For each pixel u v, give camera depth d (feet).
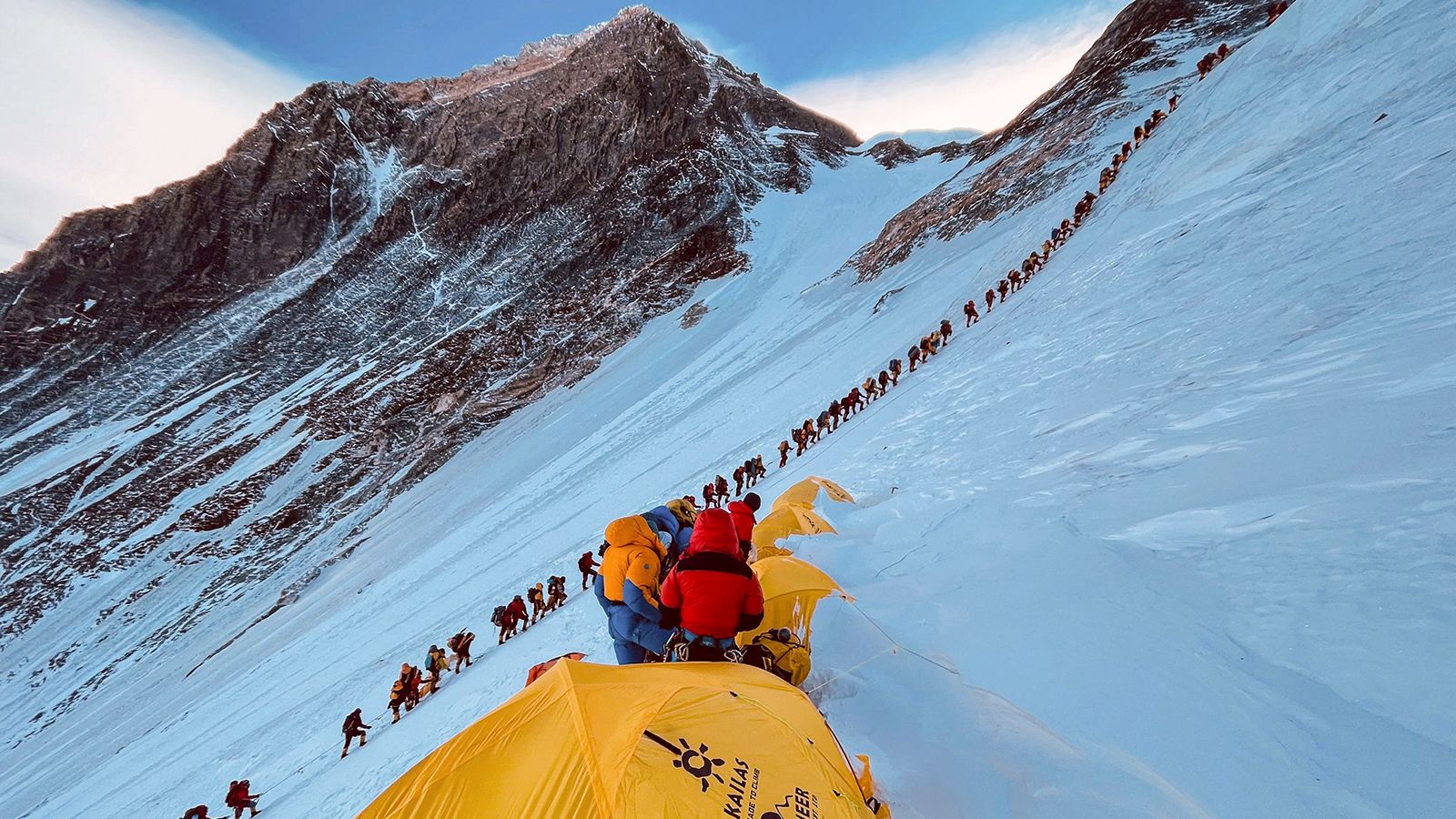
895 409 44.24
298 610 120.47
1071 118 149.89
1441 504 7.06
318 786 32.60
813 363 104.73
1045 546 11.23
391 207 350.43
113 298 319.06
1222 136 44.86
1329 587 6.97
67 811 68.90
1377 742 5.20
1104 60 182.70
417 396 207.51
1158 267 31.60
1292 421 11.12
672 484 74.64
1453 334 10.48
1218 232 29.94
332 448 194.08
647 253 254.27
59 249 338.54
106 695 121.70
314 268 323.78
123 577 161.79
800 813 5.95
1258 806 5.24
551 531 86.94
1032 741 6.95
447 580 89.76
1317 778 5.20
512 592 63.00
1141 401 17.02
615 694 6.71
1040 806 6.14
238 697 82.38
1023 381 28.94
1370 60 34.45
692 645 8.67
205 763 55.93
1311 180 27.66
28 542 180.65
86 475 206.69
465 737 6.55
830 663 10.21
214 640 128.26
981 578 11.16
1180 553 9.12
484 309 251.60
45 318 310.24
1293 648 6.53
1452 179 17.31
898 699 8.78
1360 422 9.70
